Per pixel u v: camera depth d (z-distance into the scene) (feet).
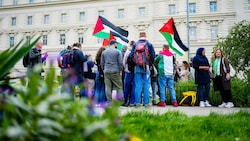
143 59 25.53
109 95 25.20
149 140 9.92
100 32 38.01
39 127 4.08
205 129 12.73
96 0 155.84
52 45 164.25
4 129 3.88
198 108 27.04
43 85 4.68
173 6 143.74
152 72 29.30
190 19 139.85
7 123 4.15
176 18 141.28
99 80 27.86
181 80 38.73
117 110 5.04
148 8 147.33
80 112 4.41
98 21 37.99
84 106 4.61
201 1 139.44
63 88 4.96
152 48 25.93
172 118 15.16
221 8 136.56
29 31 168.96
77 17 160.45
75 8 160.76
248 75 30.60
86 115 4.54
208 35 137.18
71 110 4.50
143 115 15.33
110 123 4.80
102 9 155.63
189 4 141.69
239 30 46.16
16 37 172.14
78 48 25.71
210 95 32.32
